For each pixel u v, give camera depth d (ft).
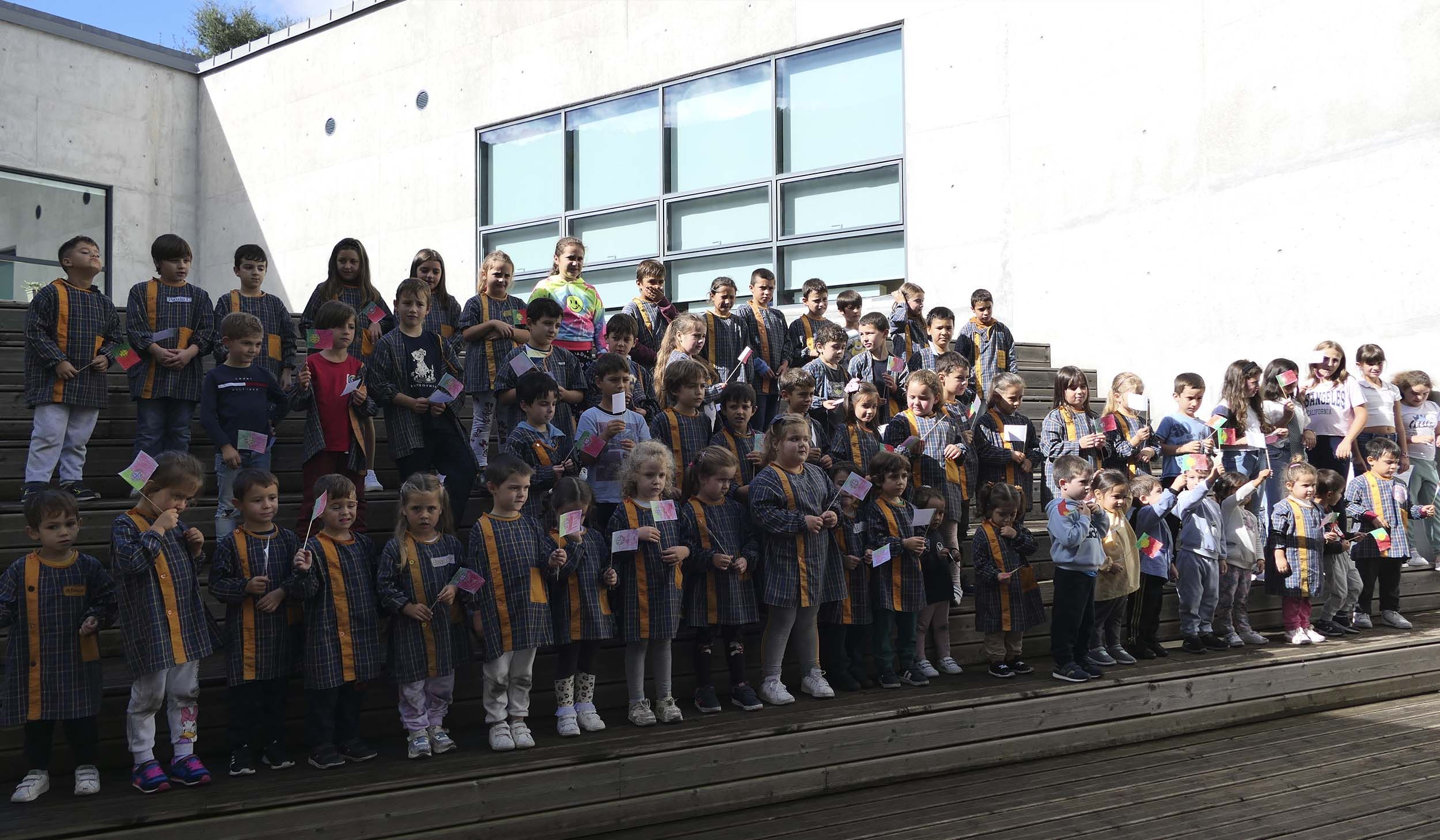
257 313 19.85
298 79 45.88
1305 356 26.76
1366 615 23.48
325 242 45.03
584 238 39.04
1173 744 17.56
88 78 44.50
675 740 13.93
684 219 36.86
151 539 12.21
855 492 16.65
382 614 13.74
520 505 14.64
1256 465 23.48
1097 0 30.50
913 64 33.24
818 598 16.63
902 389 22.58
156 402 18.44
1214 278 28.40
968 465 20.22
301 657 13.41
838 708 15.85
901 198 33.50
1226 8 28.12
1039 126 31.58
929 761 15.58
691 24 36.45
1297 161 26.86
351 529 17.04
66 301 17.90
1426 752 17.12
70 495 12.37
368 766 13.01
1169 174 29.22
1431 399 25.04
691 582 15.97
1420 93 24.61
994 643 18.71
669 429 18.03
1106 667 18.99
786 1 34.81
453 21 41.78
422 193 42.39
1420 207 24.64
